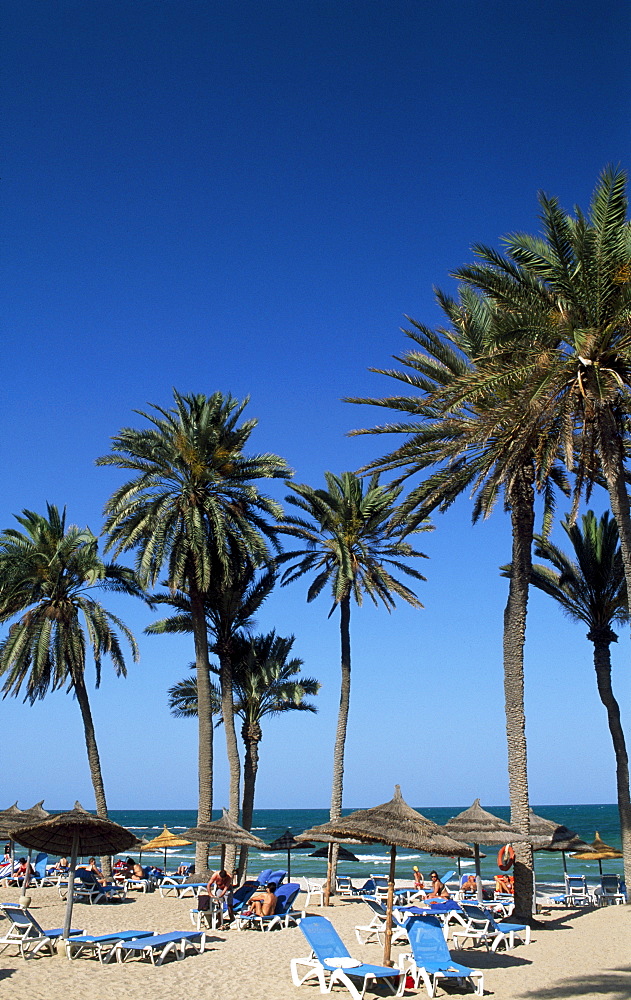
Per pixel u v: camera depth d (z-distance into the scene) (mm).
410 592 28203
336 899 26172
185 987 12281
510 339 16453
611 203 15289
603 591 25188
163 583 29438
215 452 27172
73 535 29625
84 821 15312
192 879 26812
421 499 20078
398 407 20312
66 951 14602
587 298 15805
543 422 16734
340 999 11523
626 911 21078
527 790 19234
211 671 31484
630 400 15891
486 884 28094
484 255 16766
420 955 12055
